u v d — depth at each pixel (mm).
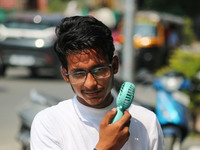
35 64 12039
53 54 12062
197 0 34656
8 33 12156
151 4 33344
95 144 2014
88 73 1897
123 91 1894
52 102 5168
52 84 11781
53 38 12047
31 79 12656
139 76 6078
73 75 1922
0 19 27828
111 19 17531
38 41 12000
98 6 22875
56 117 2070
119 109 1901
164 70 7285
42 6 34812
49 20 12281
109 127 1861
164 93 5410
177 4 34219
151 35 14742
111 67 1952
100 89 1922
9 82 11992
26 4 34281
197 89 6887
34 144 2074
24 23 12227
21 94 10164
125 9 7523
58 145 2037
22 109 5355
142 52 14383
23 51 12047
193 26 35750
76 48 1870
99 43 1883
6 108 8617
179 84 5402
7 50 12156
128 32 7531
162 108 5230
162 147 2197
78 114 2051
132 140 2074
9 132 6949
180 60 7148
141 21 15359
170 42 16844
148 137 2115
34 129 2096
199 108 6922
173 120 5082
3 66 12688
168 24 17156
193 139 6688
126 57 7559
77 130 2027
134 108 2172
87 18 1974
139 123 2117
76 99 2094
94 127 2025
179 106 5285
